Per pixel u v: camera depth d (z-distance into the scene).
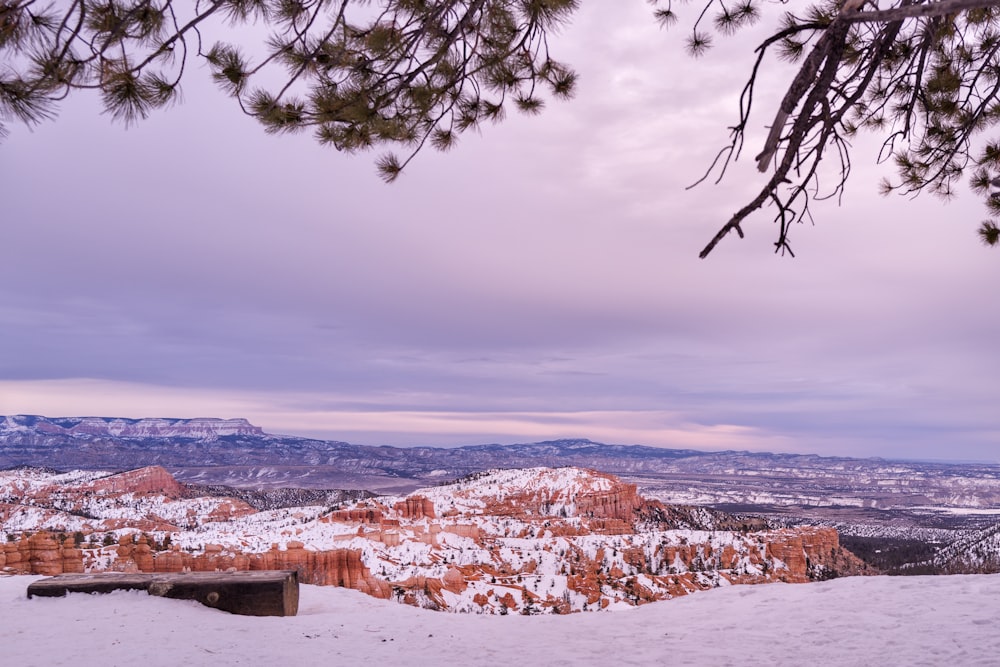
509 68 9.91
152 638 11.58
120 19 7.23
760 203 7.37
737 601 14.28
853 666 9.21
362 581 84.94
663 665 9.98
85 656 10.47
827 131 7.36
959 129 11.05
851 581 14.95
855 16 5.71
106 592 14.49
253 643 11.48
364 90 8.98
